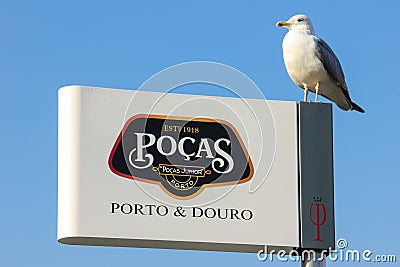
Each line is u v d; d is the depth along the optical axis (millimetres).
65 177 9641
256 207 9922
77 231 9469
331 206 10094
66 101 9812
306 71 11141
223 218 9805
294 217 9992
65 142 9719
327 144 10250
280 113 10219
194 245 9867
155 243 9773
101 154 9727
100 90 9883
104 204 9602
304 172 10109
